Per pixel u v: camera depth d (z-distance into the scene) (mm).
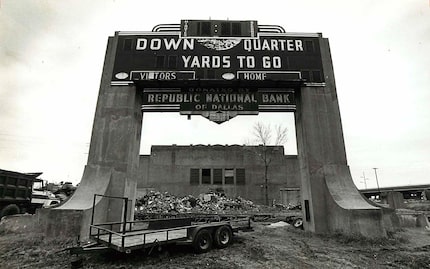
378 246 9016
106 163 11695
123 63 13281
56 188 24812
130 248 6488
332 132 12500
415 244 9406
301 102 12984
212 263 6875
